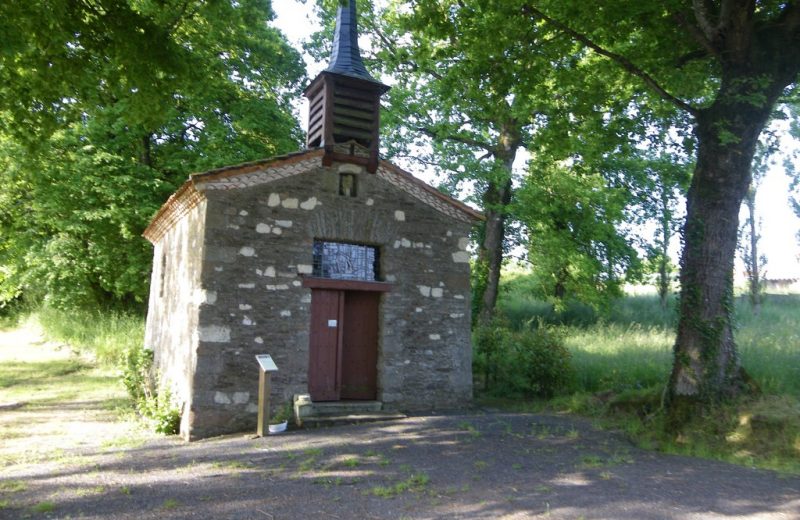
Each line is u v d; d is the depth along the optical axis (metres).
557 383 13.13
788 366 11.35
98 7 9.44
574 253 20.41
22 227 20.88
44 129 10.04
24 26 8.49
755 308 19.75
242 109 19.64
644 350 14.92
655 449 8.42
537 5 10.78
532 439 8.90
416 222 11.90
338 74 11.24
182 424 9.95
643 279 23.66
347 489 6.44
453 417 10.77
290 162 10.78
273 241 10.52
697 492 6.24
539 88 12.65
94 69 10.05
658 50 11.20
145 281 20.08
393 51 20.19
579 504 5.85
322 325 11.09
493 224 21.59
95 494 6.34
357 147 11.34
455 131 20.66
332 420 10.27
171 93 10.45
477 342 14.43
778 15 9.97
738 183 9.60
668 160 21.20
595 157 12.91
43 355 19.02
